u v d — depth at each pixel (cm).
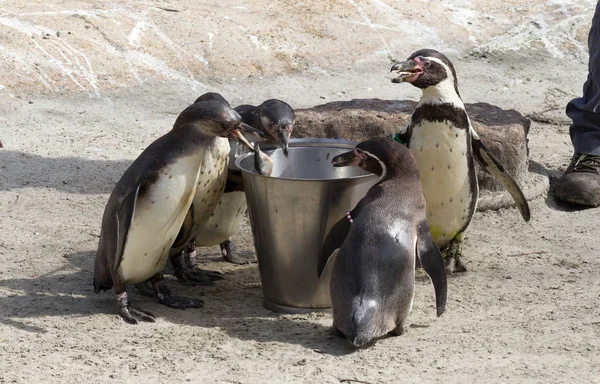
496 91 1302
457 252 738
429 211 710
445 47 1423
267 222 640
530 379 527
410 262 580
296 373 538
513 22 1491
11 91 1183
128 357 562
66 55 1263
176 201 614
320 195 620
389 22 1457
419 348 576
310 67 1340
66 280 704
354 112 916
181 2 1461
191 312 653
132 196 588
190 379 529
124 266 621
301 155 703
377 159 614
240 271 751
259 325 627
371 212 591
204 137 614
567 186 909
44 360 554
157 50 1315
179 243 677
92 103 1190
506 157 888
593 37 933
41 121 1123
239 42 1355
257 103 1221
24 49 1255
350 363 554
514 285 700
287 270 643
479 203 873
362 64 1362
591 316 628
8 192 902
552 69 1383
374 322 566
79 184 934
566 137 1134
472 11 1516
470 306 656
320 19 1443
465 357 560
